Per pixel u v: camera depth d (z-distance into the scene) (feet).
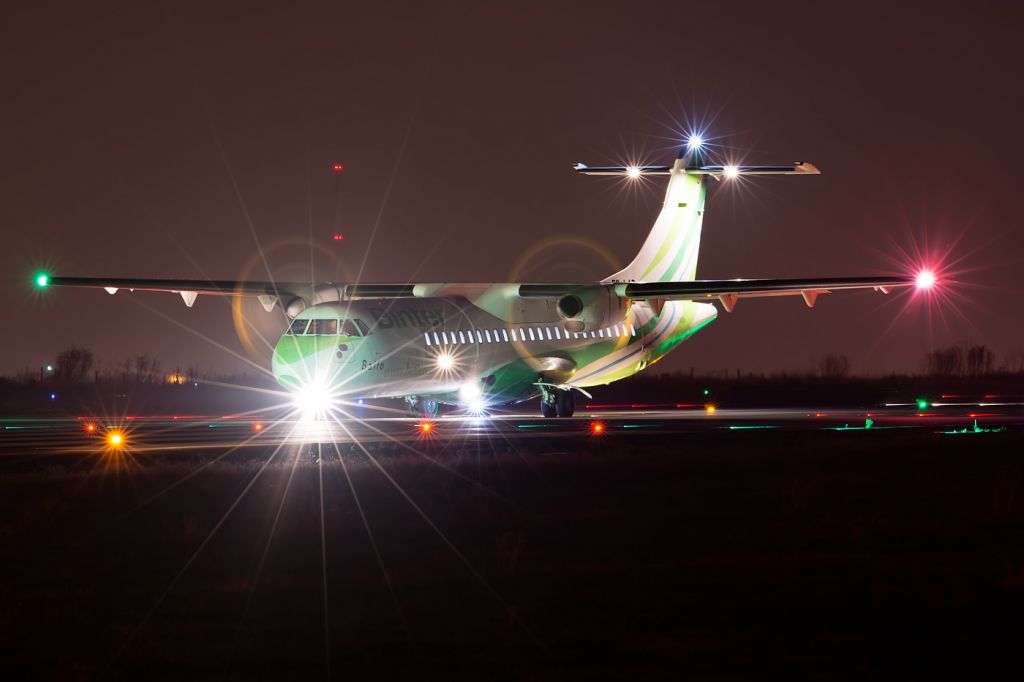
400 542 136.87
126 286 313.94
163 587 112.88
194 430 301.84
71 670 85.61
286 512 156.56
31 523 147.13
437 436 271.69
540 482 189.78
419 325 300.40
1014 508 166.09
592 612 102.99
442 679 83.66
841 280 308.81
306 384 284.00
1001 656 89.20
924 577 117.60
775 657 88.84
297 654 89.92
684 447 247.29
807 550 133.90
